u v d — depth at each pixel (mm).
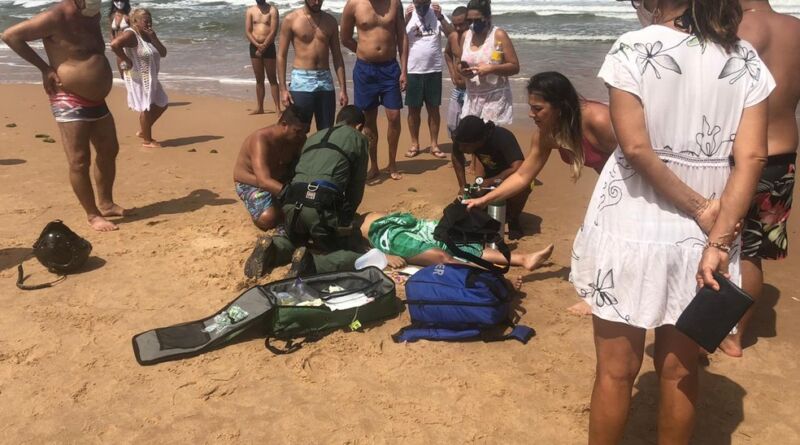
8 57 16875
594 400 2658
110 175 6020
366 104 7121
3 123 9836
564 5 24828
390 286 4344
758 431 3270
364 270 4594
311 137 5422
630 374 2584
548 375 3699
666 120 2303
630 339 2527
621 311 2455
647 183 2383
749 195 2283
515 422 3322
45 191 6750
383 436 3223
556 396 3516
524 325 4184
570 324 4230
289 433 3248
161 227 5852
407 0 25688
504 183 4328
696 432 3268
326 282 4523
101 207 6098
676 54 2277
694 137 2312
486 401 3477
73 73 5398
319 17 7078
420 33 7863
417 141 8328
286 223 5133
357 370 3756
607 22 21359
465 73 6789
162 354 3844
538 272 4988
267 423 3318
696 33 2279
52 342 4008
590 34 18547
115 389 3584
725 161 2352
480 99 6871
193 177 7398
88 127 5629
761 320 4293
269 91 12320
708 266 2299
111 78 5691
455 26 7605
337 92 11914
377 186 7102
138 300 4516
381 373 3725
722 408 3445
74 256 4852
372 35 6910
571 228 5863
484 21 6676
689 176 2344
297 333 4078
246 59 15867
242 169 5777
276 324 4020
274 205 5613
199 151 8469
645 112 2301
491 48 6684
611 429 2641
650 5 2465
